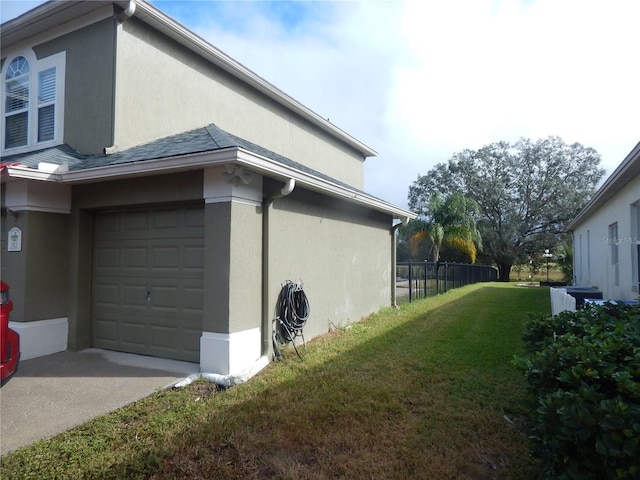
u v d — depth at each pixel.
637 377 2.16
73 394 4.19
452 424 3.56
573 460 2.01
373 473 2.81
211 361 4.84
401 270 14.82
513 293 15.91
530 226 32.56
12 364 4.36
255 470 2.87
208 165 4.67
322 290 7.35
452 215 22.34
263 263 5.53
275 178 5.54
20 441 3.21
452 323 8.45
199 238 5.29
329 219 7.68
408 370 5.10
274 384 4.56
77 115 6.50
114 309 5.92
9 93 7.54
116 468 2.83
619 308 4.01
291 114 11.12
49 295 5.77
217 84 8.34
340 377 4.82
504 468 2.90
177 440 3.21
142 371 4.92
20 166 5.06
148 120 6.67
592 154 32.12
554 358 2.54
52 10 6.38
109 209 5.90
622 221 7.76
